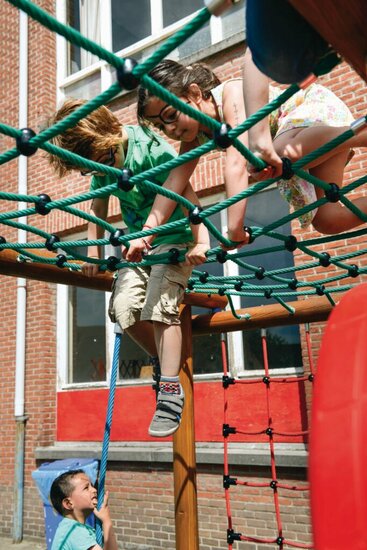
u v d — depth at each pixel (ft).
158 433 6.33
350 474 2.07
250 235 5.81
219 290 9.73
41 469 18.25
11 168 24.57
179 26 21.44
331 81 16.56
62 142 6.63
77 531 9.24
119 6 23.81
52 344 22.35
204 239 6.58
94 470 18.31
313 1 2.33
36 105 24.17
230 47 18.95
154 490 18.53
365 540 1.97
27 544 20.51
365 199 6.29
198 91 5.95
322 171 6.17
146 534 18.40
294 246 6.48
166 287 6.81
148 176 4.06
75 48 25.16
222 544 16.72
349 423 2.17
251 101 4.53
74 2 25.44
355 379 2.27
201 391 18.49
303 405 16.48
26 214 5.18
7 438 22.16
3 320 23.27
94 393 21.15
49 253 8.76
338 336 2.50
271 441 12.87
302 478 15.60
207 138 6.33
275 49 2.61
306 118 5.51
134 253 6.23
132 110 21.43
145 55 22.58
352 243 15.76
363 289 2.73
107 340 21.72
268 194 18.80
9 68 25.52
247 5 2.52
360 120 3.99
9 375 22.66
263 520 16.10
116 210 20.62
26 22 25.17
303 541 15.25
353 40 2.57
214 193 18.81
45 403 21.71
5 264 8.31
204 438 18.12
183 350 10.55
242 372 17.95
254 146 4.42
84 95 24.02
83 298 22.97
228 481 12.34
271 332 17.84
